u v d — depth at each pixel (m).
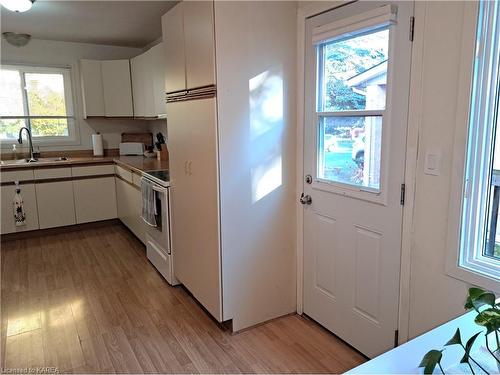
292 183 2.45
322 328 2.41
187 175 2.56
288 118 2.36
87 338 2.34
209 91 2.13
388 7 1.69
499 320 0.89
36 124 4.66
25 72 4.49
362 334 2.10
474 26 1.39
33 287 3.06
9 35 4.19
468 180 1.48
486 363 0.95
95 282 3.16
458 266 1.54
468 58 1.42
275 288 2.50
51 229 4.50
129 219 4.27
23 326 2.47
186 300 2.83
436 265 1.64
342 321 2.24
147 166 3.79
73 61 4.71
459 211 1.51
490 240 1.51
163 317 2.58
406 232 1.76
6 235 4.25
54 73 4.66
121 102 4.73
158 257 3.29
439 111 1.56
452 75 1.49
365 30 1.85
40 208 4.34
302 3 2.23
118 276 3.28
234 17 2.08
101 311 2.67
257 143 2.27
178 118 2.61
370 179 1.95
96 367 2.06
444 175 1.56
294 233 2.51
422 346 1.05
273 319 2.53
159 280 3.19
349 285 2.15
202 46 2.16
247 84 2.18
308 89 2.27
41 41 4.50
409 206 1.73
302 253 2.50
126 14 3.44
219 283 2.28
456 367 0.94
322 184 2.25
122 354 2.18
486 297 0.93
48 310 2.69
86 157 4.84
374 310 2.00
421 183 1.67
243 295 2.37
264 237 2.39
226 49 2.08
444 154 1.55
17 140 4.57
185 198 2.64
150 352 2.19
